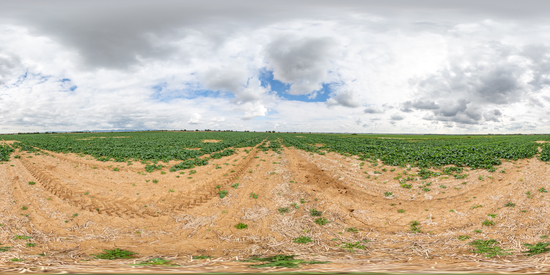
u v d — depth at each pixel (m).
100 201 11.90
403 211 10.48
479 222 8.96
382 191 13.12
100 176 16.33
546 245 6.74
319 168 18.27
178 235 8.58
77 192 13.09
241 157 23.69
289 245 7.70
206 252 7.18
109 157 23.47
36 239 7.92
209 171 17.81
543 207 9.64
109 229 8.97
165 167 19.08
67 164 20.00
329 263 5.62
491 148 24.95
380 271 4.73
